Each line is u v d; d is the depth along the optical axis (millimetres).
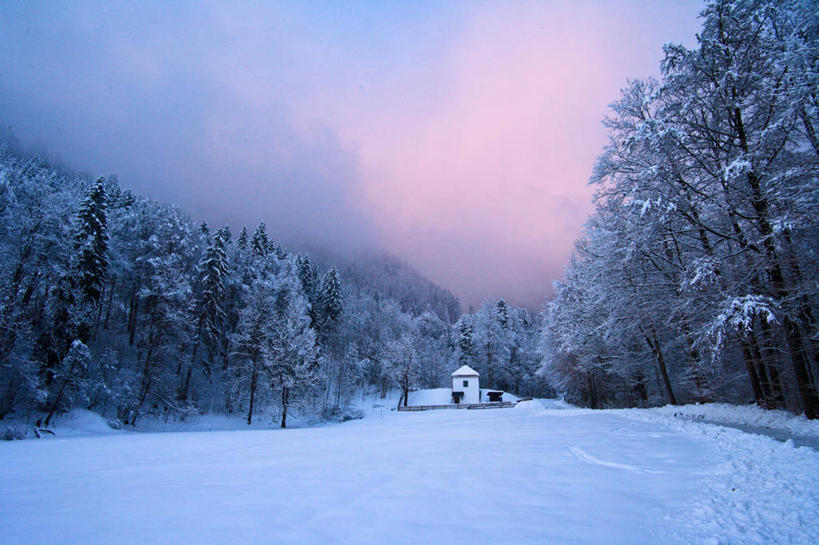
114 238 39969
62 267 28203
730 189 13297
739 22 13227
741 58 13547
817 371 15648
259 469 8008
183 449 12578
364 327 72062
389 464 7930
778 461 6434
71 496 5965
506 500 4949
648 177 14227
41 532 4219
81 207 32906
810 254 12258
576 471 6562
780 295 12484
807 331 13328
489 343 65750
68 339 28703
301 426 37062
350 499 5223
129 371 33812
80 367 27875
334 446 11781
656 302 16328
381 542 3627
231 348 42906
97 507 5230
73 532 4191
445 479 6262
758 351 16016
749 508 4391
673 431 11109
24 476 7980
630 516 4273
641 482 5699
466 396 56125
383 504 4918
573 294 28906
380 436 14789
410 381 55125
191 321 35500
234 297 45469
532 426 15109
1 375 25484
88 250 31391
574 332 26312
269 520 4402
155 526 4312
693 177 15242
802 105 11164
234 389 38188
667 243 16438
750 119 13594
